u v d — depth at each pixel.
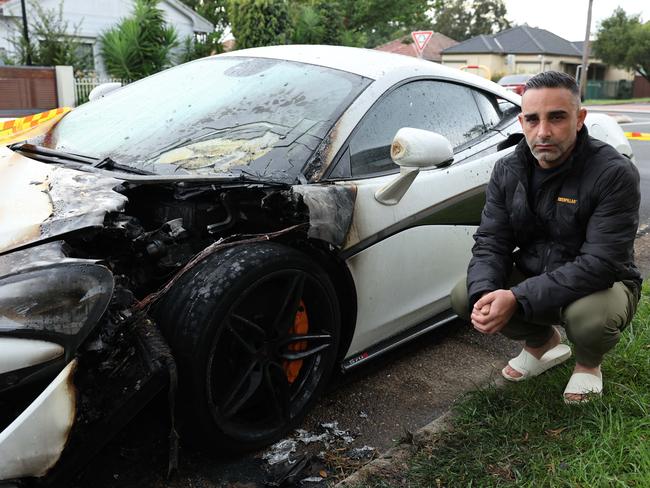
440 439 2.27
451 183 2.93
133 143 2.65
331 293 2.38
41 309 1.63
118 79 16.67
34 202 1.98
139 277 2.15
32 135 3.05
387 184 2.57
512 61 26.67
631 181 2.17
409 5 27.64
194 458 2.23
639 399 2.37
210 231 2.22
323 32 20.86
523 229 2.40
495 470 2.09
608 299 2.29
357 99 2.71
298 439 2.37
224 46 21.20
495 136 3.35
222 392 2.16
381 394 2.71
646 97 47.16
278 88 2.85
